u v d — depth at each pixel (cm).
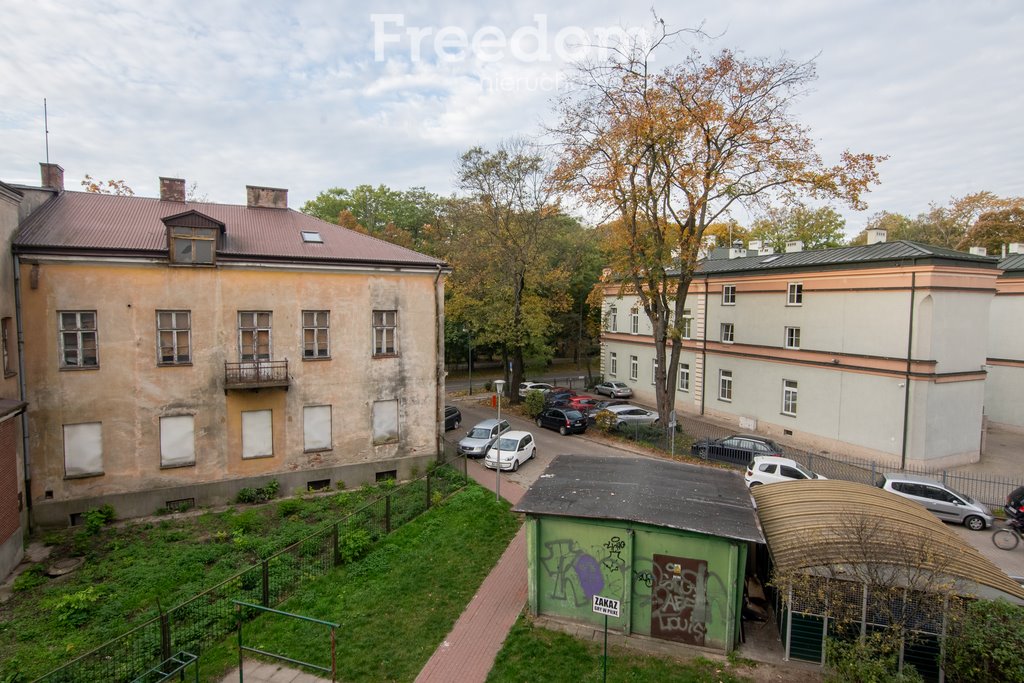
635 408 3172
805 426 2872
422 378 2252
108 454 1755
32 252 1625
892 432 2466
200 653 1081
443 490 2003
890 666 947
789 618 1083
